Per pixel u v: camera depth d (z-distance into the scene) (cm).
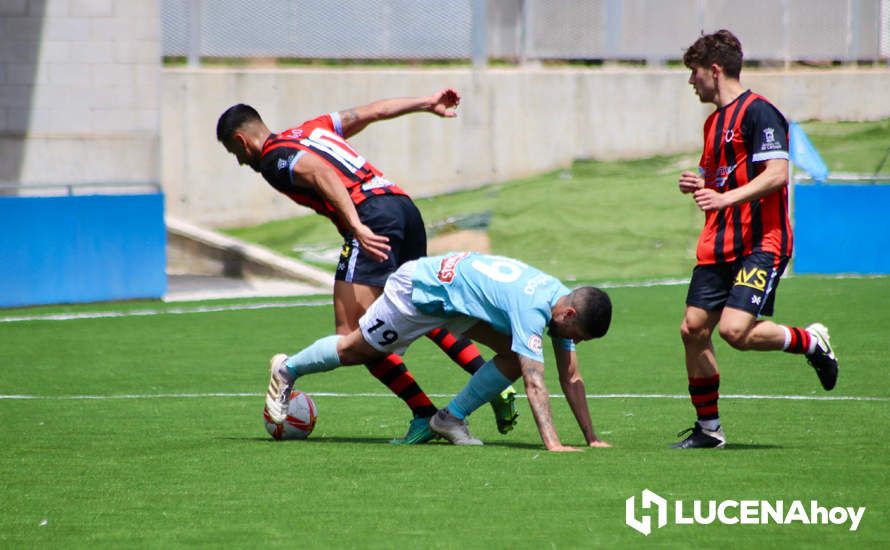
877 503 1110
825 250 3675
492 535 1014
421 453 1373
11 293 3147
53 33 3888
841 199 3662
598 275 3862
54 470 1298
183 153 4528
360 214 1538
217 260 3822
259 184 4575
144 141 3956
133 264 3319
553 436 1373
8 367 2256
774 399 1819
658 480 1204
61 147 3919
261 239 4394
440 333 1558
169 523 1064
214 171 4553
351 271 1533
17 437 1538
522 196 4650
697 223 4325
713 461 1305
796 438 1492
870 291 3238
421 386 2006
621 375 2097
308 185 1517
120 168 3959
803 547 978
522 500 1128
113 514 1098
